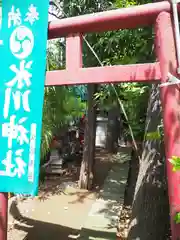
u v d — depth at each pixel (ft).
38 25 6.96
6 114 7.03
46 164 23.09
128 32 11.32
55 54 17.10
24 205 17.37
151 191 8.87
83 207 17.21
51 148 22.88
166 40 6.17
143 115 12.51
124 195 17.83
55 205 17.47
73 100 19.88
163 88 6.10
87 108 20.95
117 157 29.55
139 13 6.42
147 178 9.01
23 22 7.02
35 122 6.89
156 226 8.82
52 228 14.15
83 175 20.86
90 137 20.90
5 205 7.29
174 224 5.83
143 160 9.50
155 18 6.38
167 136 6.02
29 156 6.90
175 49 6.13
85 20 6.89
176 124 5.96
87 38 14.82
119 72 6.59
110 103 15.07
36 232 13.69
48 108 16.61
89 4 16.97
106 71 6.70
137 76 6.43
